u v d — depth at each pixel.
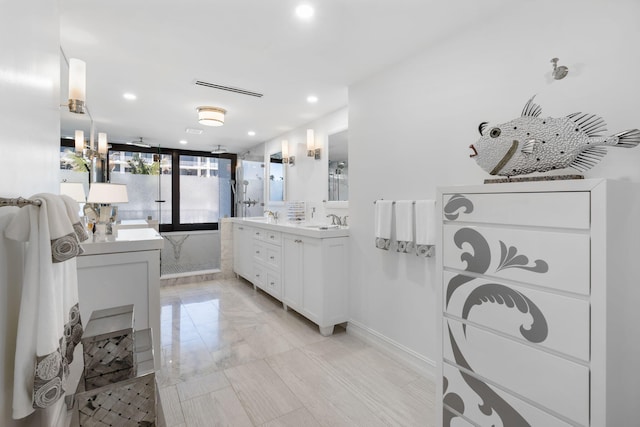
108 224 2.52
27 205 0.85
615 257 1.00
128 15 1.70
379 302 2.46
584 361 1.01
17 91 0.91
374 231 2.51
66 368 1.05
